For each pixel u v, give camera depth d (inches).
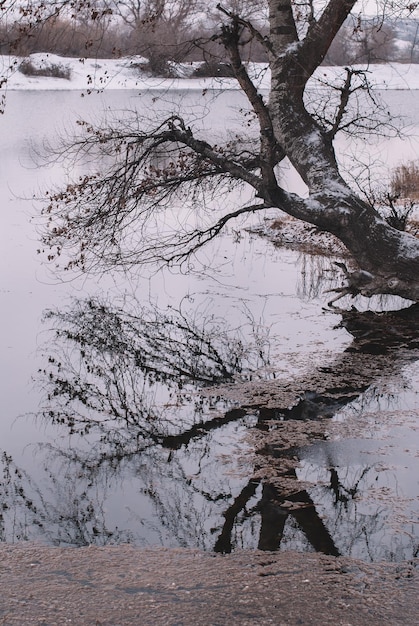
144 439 295.3
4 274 526.9
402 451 277.9
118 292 498.9
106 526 231.3
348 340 405.1
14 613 184.9
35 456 282.8
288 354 385.4
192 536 224.7
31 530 228.5
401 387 339.0
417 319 442.9
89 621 181.8
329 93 595.2
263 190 421.4
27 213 696.4
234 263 570.6
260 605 188.5
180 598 191.6
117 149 466.3
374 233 414.9
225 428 303.4
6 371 367.2
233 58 406.3
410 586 197.5
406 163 937.5
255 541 222.2
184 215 708.0
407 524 230.1
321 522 231.5
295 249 616.7
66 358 384.5
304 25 478.3
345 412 314.0
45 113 1408.7
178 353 391.5
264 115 413.7
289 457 276.2
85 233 483.2
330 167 424.2
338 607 187.6
